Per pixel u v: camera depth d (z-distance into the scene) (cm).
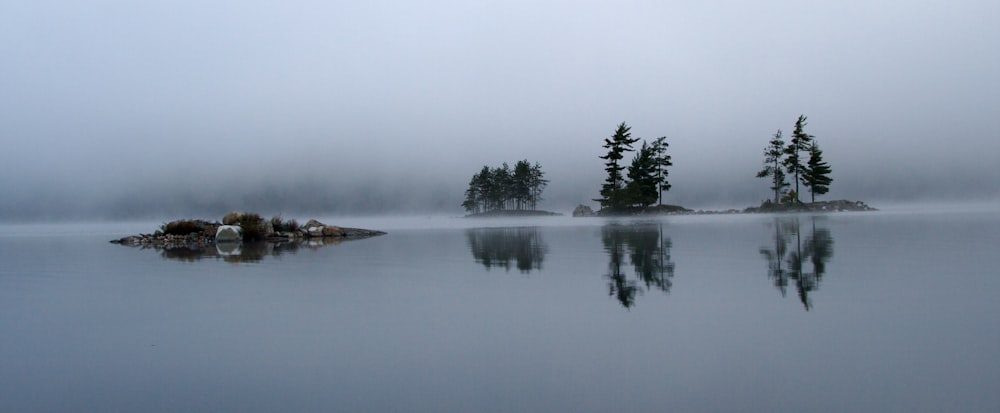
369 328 622
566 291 833
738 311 651
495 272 1094
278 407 397
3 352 559
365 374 463
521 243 1945
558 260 1292
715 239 1855
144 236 2788
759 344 510
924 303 664
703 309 669
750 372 436
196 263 1464
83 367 506
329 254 1669
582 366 465
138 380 466
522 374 450
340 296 844
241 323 667
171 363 510
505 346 532
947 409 356
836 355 471
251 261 1479
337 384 441
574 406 380
